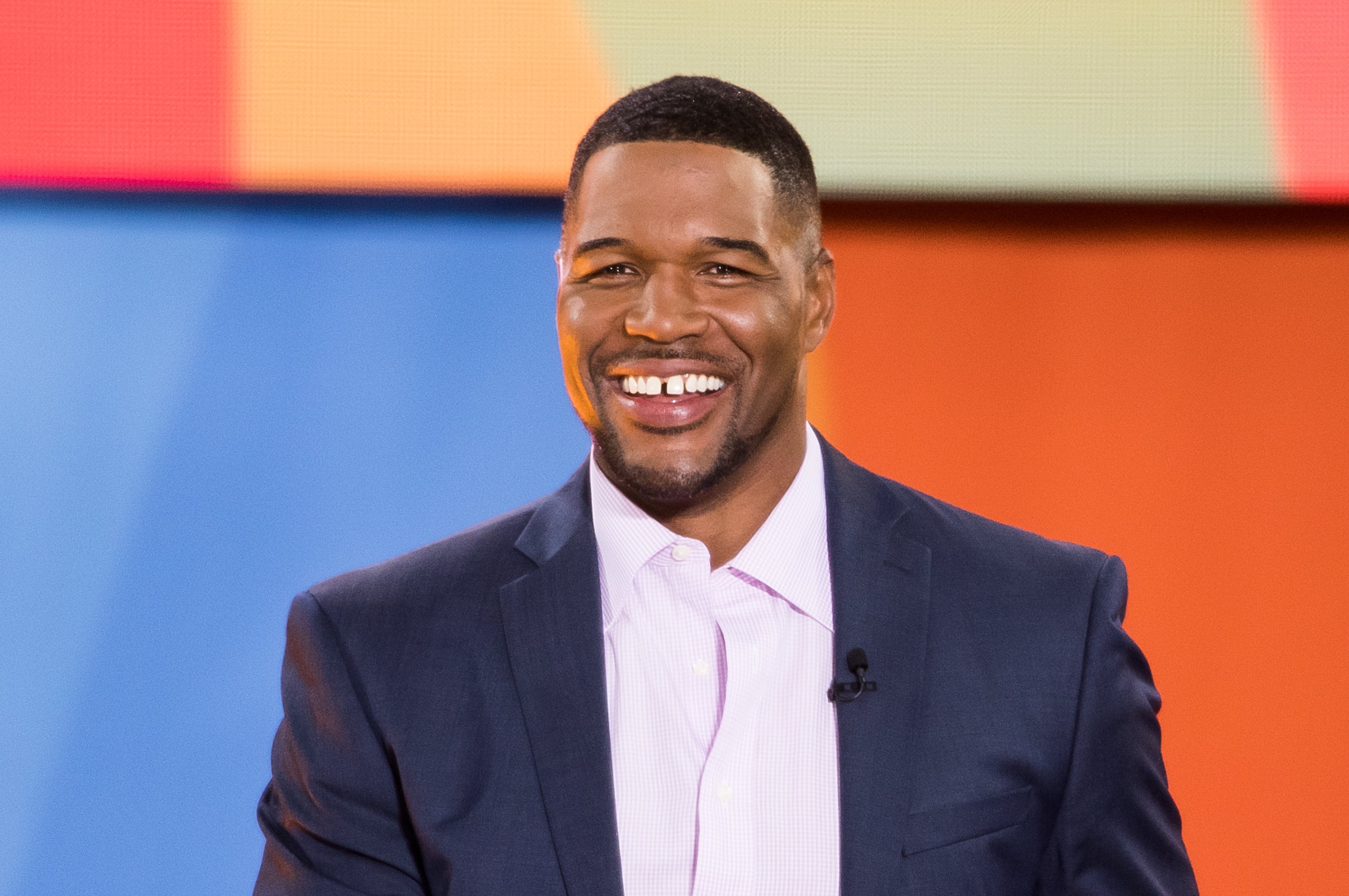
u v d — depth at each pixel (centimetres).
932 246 975
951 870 450
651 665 481
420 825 466
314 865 492
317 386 977
